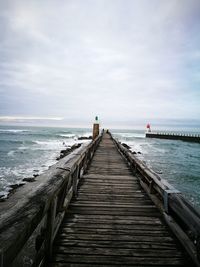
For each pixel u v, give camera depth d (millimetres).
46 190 1778
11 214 1229
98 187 5234
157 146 35844
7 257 945
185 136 50688
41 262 1998
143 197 4570
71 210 3703
